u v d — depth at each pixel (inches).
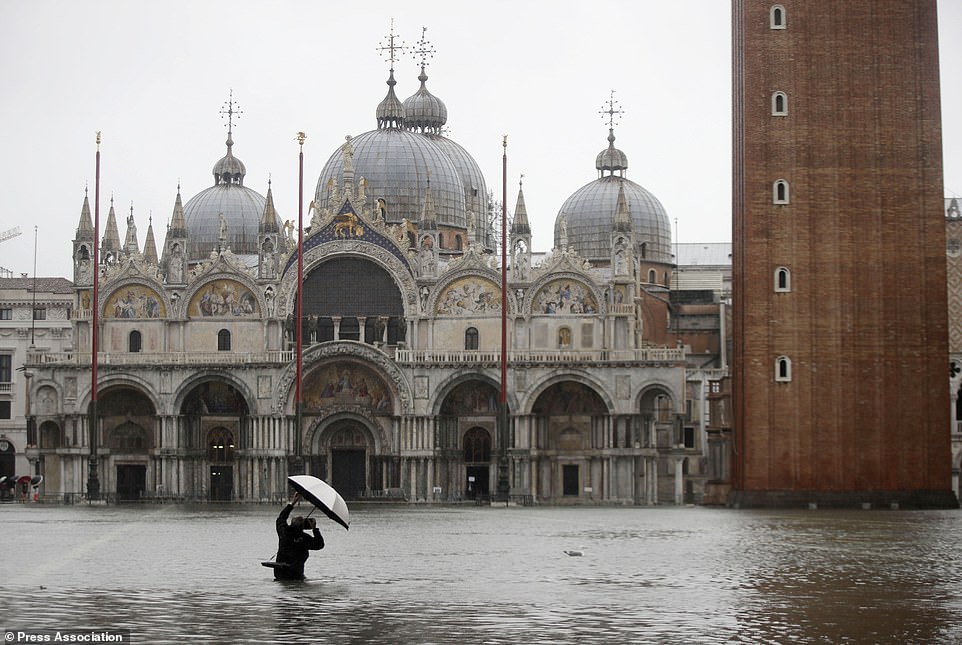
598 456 6028.5
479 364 5999.0
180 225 6323.8
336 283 6235.2
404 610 1664.6
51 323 7313.0
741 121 4830.2
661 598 1797.5
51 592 1811.0
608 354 5969.5
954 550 2618.1
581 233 7450.8
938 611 1705.2
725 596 1825.8
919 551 2588.6
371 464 6112.2
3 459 7224.4
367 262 6215.6
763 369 4694.9
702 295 7357.3
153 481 6082.7
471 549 2610.7
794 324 4687.5
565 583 1963.6
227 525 3521.2
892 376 4670.3
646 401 5989.2
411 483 5989.2
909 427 4665.4
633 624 1572.3
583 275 6048.2
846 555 2487.7
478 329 6107.3
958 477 6240.2
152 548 2588.6
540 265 6102.4
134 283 6210.6
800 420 4680.1
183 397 6087.6
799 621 1611.7
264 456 6033.5
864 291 4685.0
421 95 7470.5
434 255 6190.9
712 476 5506.9
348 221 6195.9
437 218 6781.5
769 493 4692.4
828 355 4680.1
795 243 4699.8
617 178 7613.2
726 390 5383.9
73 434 6117.1
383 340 6181.1
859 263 4685.0
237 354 6107.3
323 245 6200.8
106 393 6176.2
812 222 4702.3
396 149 6830.7
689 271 7859.3
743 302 4719.5
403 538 2972.4
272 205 6279.5
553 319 6067.9
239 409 6195.9
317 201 6939.0
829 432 4672.7
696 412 6909.5
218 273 6200.8
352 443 6156.5
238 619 1582.2
